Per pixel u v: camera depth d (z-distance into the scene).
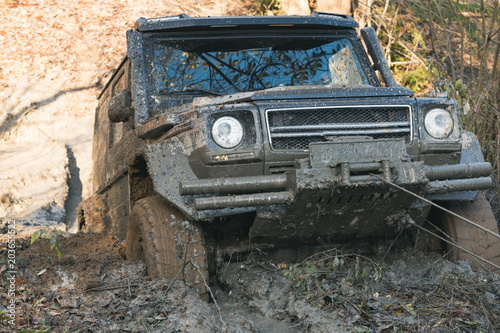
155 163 3.90
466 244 4.18
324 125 3.77
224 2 15.44
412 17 10.91
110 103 4.62
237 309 3.68
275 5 14.28
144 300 3.47
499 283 3.73
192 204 3.74
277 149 3.71
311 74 4.85
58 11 16.97
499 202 5.50
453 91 4.69
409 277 3.89
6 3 16.94
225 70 4.76
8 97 14.38
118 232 5.85
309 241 3.99
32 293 3.74
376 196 3.53
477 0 8.66
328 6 10.07
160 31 4.80
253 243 3.98
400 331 3.08
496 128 6.06
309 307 3.38
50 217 10.58
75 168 12.74
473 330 3.08
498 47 6.52
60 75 15.05
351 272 3.83
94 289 3.76
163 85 4.63
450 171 3.81
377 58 5.10
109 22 16.45
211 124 3.72
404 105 3.93
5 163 12.46
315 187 3.37
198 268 3.76
